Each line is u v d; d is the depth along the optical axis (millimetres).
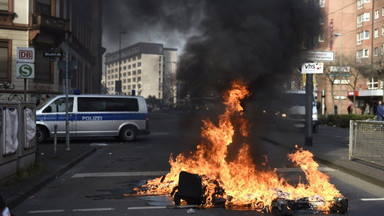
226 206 5070
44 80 21406
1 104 6137
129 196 5793
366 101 43062
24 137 7191
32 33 20125
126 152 11391
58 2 22406
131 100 14758
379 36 37875
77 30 30062
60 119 13773
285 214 4629
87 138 16234
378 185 6590
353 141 8898
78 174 7766
